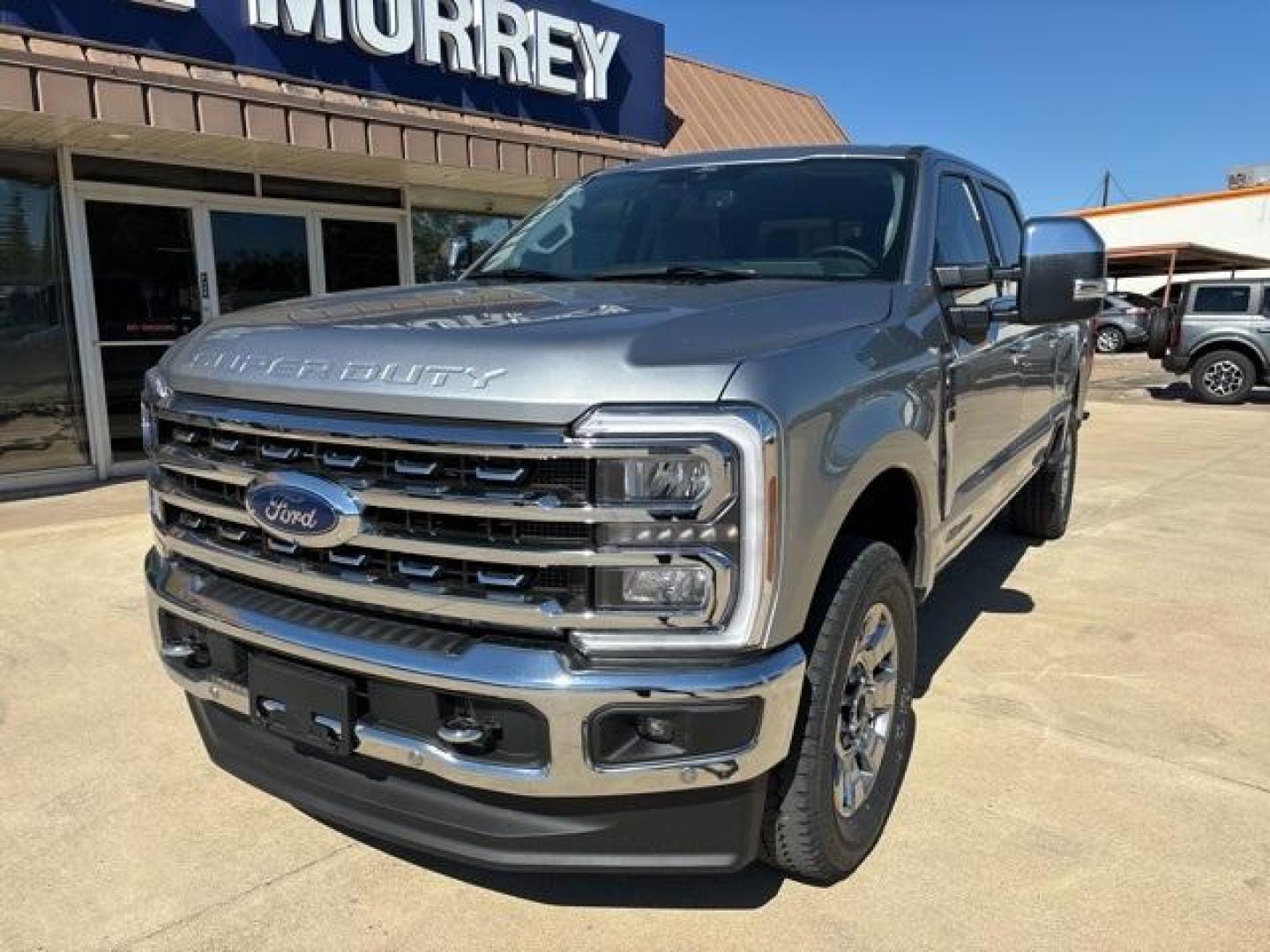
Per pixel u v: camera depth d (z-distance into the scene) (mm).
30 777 3289
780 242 3428
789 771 2408
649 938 2473
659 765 2105
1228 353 15164
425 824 2322
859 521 3086
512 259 3855
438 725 2203
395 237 10453
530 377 2045
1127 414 13797
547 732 2092
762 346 2254
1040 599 5039
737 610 2057
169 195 8633
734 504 2021
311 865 2809
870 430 2475
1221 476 8547
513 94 9727
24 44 6641
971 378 3438
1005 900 2596
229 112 7547
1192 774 3229
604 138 10773
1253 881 2660
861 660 2703
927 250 3314
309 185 9602
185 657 2721
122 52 7078
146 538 6219
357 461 2209
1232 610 4855
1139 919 2514
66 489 8047
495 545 2092
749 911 2574
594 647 2084
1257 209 35531
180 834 2963
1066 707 3734
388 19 8523
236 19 7668
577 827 2205
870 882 2678
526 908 2604
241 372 2414
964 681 3979
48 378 8211
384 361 2213
